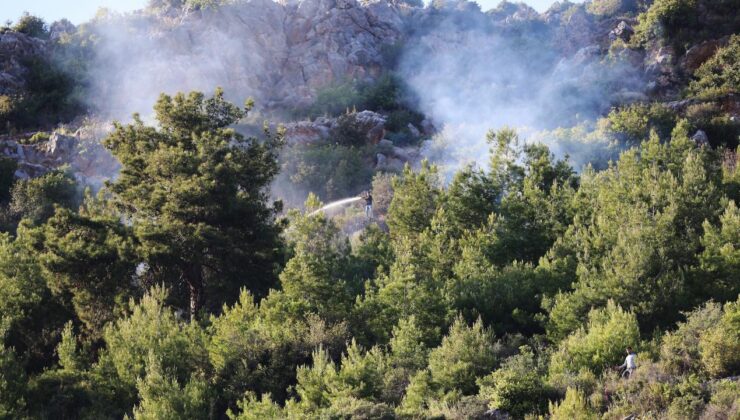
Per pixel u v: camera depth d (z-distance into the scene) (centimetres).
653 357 9112
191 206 13288
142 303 11750
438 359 9719
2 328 11850
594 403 8256
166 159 13675
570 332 10425
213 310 13738
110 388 10731
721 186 13812
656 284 10700
